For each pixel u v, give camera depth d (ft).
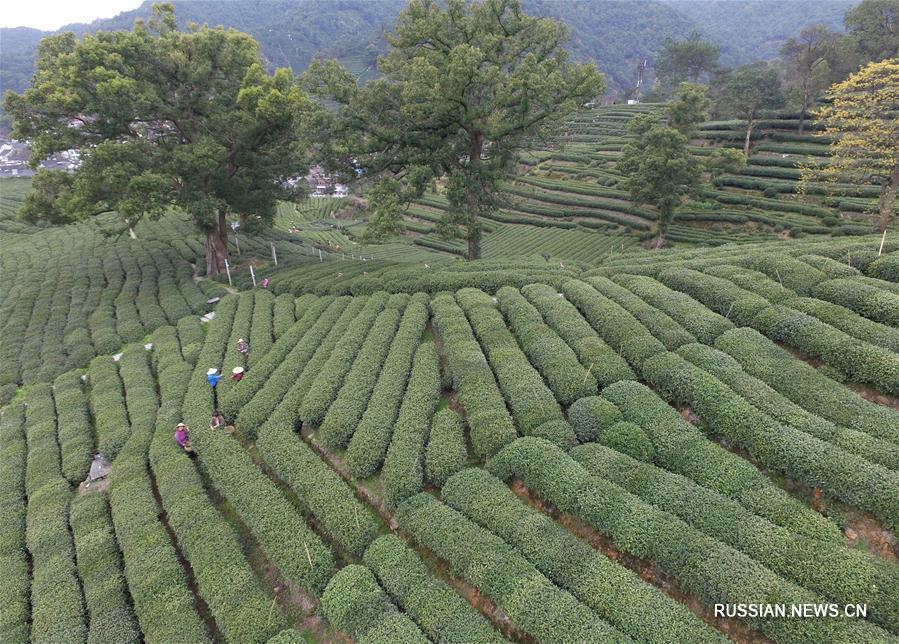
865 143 99.91
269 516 42.39
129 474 51.01
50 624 38.24
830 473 34.37
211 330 77.66
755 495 34.76
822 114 115.96
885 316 48.62
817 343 46.91
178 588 38.88
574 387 48.80
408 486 42.24
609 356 52.26
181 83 93.76
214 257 108.27
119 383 68.23
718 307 58.03
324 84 95.66
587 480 37.93
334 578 36.01
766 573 29.32
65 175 91.61
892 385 40.83
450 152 103.60
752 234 148.97
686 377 45.60
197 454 52.85
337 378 57.72
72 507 48.93
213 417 55.88
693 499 34.96
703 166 145.07
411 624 32.14
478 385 51.52
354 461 45.91
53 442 58.95
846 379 44.68
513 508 37.86
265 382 61.26
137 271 109.09
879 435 36.78
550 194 205.16
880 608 27.20
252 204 104.37
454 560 35.24
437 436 46.80
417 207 214.07
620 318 57.67
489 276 77.87
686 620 28.48
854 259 60.29
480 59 85.66
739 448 40.73
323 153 95.71
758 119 193.98
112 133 91.25
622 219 176.24
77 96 80.64
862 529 32.81
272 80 92.07
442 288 78.54
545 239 172.55
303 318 76.02
